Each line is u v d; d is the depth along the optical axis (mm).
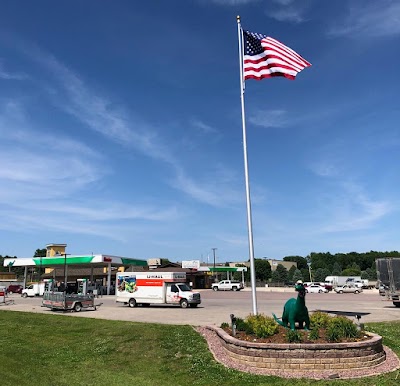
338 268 117562
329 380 9469
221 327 14719
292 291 61562
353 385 9117
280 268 112125
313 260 142875
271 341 11219
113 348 13883
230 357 11562
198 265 75812
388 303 31750
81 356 13281
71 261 52719
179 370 11188
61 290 40469
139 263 58875
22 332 18172
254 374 10148
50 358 13125
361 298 40156
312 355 10383
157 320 20250
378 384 9211
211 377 10211
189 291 30500
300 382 9344
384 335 14461
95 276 77375
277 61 15070
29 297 49281
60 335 16922
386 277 28453
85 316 22938
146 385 9938
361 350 10617
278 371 10328
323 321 12586
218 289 68250
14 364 11750
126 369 11664
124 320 20141
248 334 12266
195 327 16328
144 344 14016
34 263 55250
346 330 11508
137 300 31281
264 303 32750
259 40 15547
